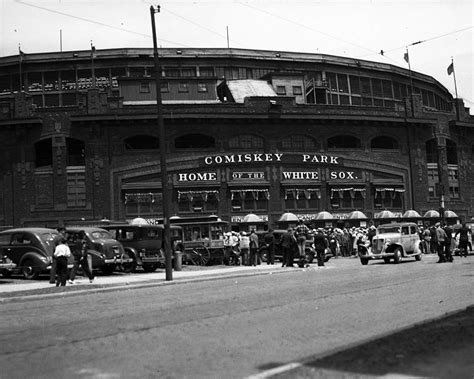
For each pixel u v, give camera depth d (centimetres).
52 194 4691
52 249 2669
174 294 1811
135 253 2952
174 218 3722
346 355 805
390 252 3133
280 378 707
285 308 1341
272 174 4994
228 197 4881
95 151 4716
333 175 5162
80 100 5006
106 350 910
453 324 1028
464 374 714
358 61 6216
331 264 3306
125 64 5534
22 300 1809
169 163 4803
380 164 5322
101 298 1781
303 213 5038
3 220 4694
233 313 1282
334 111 5181
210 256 3512
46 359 857
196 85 5122
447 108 7750
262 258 3812
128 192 4738
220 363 807
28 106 4712
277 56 5903
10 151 4741
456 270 2373
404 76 6581
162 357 852
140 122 4762
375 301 1424
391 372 721
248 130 4988
